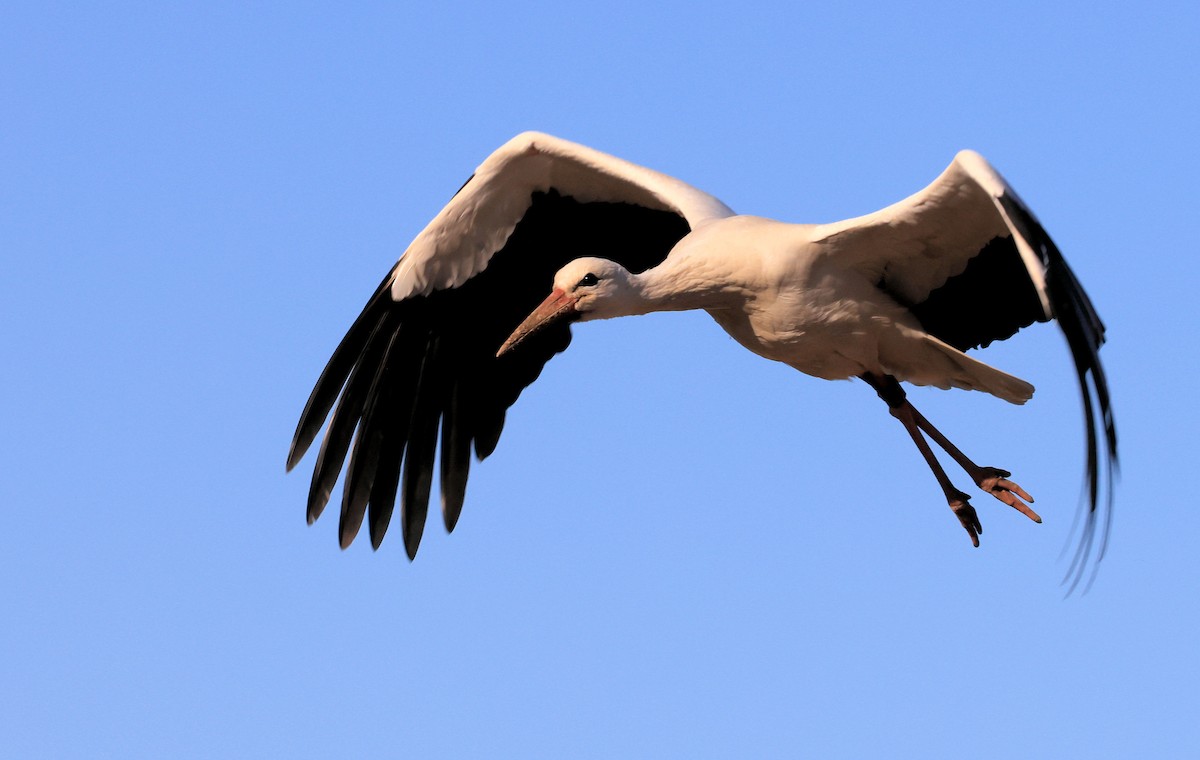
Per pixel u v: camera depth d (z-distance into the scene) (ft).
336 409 47.50
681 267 41.57
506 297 47.47
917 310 41.88
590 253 47.24
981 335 42.11
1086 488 35.94
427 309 47.34
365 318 47.01
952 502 42.75
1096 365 36.37
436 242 46.19
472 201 45.70
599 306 41.65
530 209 46.42
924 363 42.27
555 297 41.93
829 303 41.11
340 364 47.19
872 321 41.42
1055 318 36.40
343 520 47.78
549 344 47.83
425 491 48.37
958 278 41.14
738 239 41.34
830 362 42.42
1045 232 36.86
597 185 45.78
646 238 47.01
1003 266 40.88
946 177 38.09
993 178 36.86
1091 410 36.09
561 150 44.73
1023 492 42.11
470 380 48.06
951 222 39.45
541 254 47.16
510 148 44.88
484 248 46.60
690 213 43.75
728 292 41.45
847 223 39.99
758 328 41.78
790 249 40.63
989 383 40.01
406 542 48.16
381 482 48.08
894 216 39.37
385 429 47.98
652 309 42.01
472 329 47.75
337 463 47.62
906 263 40.96
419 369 47.93
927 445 43.09
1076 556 35.91
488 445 48.14
